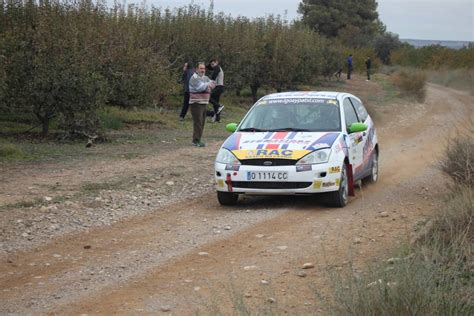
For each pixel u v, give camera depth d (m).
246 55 35.06
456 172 11.56
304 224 10.77
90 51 20.67
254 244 9.58
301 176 11.66
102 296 7.53
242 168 11.86
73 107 20.23
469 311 6.02
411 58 92.38
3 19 21.47
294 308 6.97
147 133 23.09
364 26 113.19
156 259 8.93
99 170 15.59
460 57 83.44
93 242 9.81
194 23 32.97
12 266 8.68
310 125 12.97
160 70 25.25
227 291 7.57
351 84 58.31
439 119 32.41
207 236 10.10
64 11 22.25
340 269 8.07
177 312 7.00
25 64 19.98
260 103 13.73
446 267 6.73
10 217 11.02
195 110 20.11
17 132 21.47
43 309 7.16
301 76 41.94
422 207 11.81
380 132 27.19
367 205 12.30
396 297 5.90
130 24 27.28
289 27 43.47
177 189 13.88
